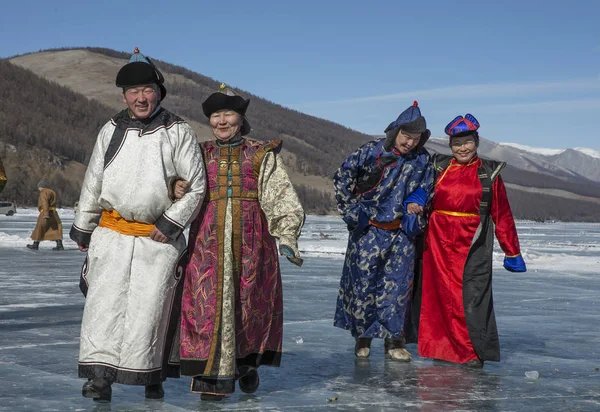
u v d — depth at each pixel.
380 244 5.02
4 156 114.62
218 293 3.79
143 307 3.67
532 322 7.14
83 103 182.12
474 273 4.96
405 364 4.98
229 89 4.04
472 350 4.90
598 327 6.83
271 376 4.54
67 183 111.38
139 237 3.73
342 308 5.24
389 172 5.01
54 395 3.89
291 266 13.75
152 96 3.78
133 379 3.63
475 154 5.13
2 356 4.95
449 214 5.04
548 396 4.09
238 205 3.90
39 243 18.38
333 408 3.74
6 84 167.00
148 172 3.72
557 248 24.02
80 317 6.87
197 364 3.74
